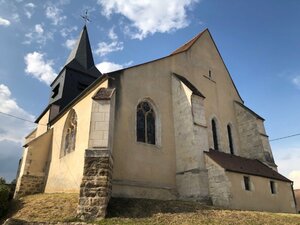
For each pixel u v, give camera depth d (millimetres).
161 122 15133
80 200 9148
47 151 18062
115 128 12688
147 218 9016
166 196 13539
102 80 13688
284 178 16938
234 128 19938
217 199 12984
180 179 14258
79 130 14148
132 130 13477
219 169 13281
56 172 15703
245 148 19266
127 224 8359
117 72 13797
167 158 14523
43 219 8977
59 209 9805
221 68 21656
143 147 13695
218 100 19812
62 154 15875
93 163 9828
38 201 11320
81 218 8797
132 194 12203
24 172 16734
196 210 10211
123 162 12477
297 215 10891
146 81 15266
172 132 15469
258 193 14219
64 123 16641
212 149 16172
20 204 11547
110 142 10898
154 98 15336
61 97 21422
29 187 16578
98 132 10562
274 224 8930
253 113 19562
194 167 13750
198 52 20031
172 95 16453
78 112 14898
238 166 14492
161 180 13734
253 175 14547
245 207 13047
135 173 12773
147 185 12992
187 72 18234
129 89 14109
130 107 13797
